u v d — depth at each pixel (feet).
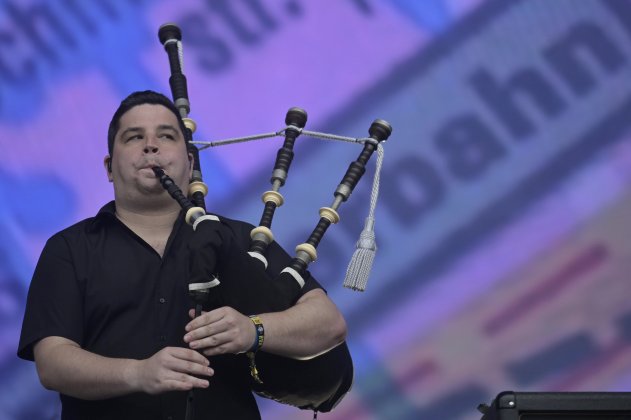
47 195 40.16
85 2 41.45
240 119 41.52
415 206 41.04
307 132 27.32
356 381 39.75
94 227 23.95
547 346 40.34
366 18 42.27
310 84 41.86
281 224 40.83
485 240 40.88
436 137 41.52
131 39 41.50
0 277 39.27
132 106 24.71
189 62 41.68
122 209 24.40
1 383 38.24
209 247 22.39
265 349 22.63
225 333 21.90
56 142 40.52
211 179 40.91
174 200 24.40
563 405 20.77
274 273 24.66
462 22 42.22
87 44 41.27
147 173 24.00
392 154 41.32
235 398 23.08
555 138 41.60
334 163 41.24
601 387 40.19
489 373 40.11
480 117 41.73
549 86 41.88
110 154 25.03
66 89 40.91
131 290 23.34
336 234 40.65
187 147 25.27
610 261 40.91
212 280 22.27
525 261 40.83
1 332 38.73
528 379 40.19
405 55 42.01
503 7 42.32
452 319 40.34
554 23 42.22
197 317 21.91
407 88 41.78
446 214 41.01
